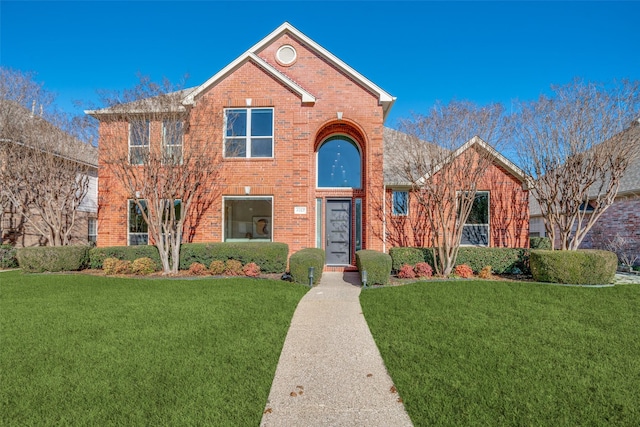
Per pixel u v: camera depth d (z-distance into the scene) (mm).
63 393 3674
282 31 13578
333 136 14445
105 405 3455
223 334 5543
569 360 4645
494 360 4637
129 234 12953
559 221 12297
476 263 11867
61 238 14367
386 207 13555
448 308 7215
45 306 7152
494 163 13555
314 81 13289
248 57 12773
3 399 3541
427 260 12031
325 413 3469
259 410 3439
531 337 5527
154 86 11094
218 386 3871
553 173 12195
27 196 14172
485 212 13602
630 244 14133
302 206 12664
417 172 12008
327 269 13547
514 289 8875
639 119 11078
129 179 11211
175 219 12547
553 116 12070
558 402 3602
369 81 13062
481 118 11227
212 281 9789
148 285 9266
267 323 6125
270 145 12891
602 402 3605
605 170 11750
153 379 4000
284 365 4574
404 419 3373
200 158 11391
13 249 14141
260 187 12656
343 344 5305
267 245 11516
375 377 4250
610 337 5535
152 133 11211
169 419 3242
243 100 12805
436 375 4207
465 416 3355
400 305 7449
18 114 14109
